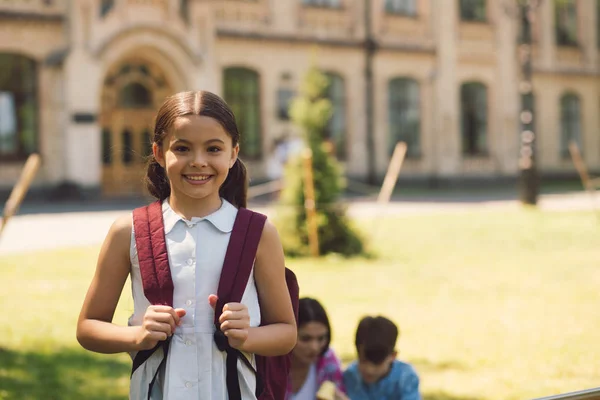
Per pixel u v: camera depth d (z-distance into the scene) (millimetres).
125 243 2172
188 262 2102
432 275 9969
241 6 24812
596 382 5383
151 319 2010
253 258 2135
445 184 29031
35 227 14281
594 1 33688
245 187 2486
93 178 21422
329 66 26688
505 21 30547
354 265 10750
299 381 4020
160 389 2113
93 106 21359
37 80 21062
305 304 3912
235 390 2090
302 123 11875
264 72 25172
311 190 11453
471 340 6602
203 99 2129
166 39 22438
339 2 26922
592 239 13305
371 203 20891
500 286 9172
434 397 5070
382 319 3982
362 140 27438
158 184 2365
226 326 2021
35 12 20891
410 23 28562
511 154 30797
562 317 7484
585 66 33406
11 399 4945
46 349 6312
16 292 8562
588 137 33625
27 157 21047
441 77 28969
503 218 16219
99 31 21328
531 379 5457
